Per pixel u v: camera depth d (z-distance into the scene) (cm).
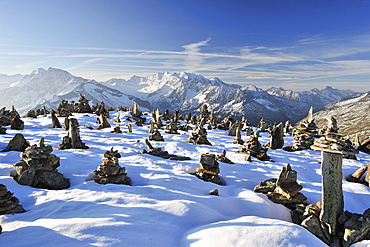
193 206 640
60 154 1216
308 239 485
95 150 1420
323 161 647
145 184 908
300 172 1204
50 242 440
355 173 1098
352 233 596
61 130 2316
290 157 1555
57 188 825
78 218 547
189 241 487
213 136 2470
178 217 586
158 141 1862
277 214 738
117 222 525
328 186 639
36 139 1662
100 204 651
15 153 1123
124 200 679
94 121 3369
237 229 509
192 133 1986
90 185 823
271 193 841
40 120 3095
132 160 1222
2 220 553
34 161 830
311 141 1844
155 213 596
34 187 815
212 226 542
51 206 639
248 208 729
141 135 2208
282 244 463
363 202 819
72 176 939
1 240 450
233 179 1045
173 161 1238
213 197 762
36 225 512
